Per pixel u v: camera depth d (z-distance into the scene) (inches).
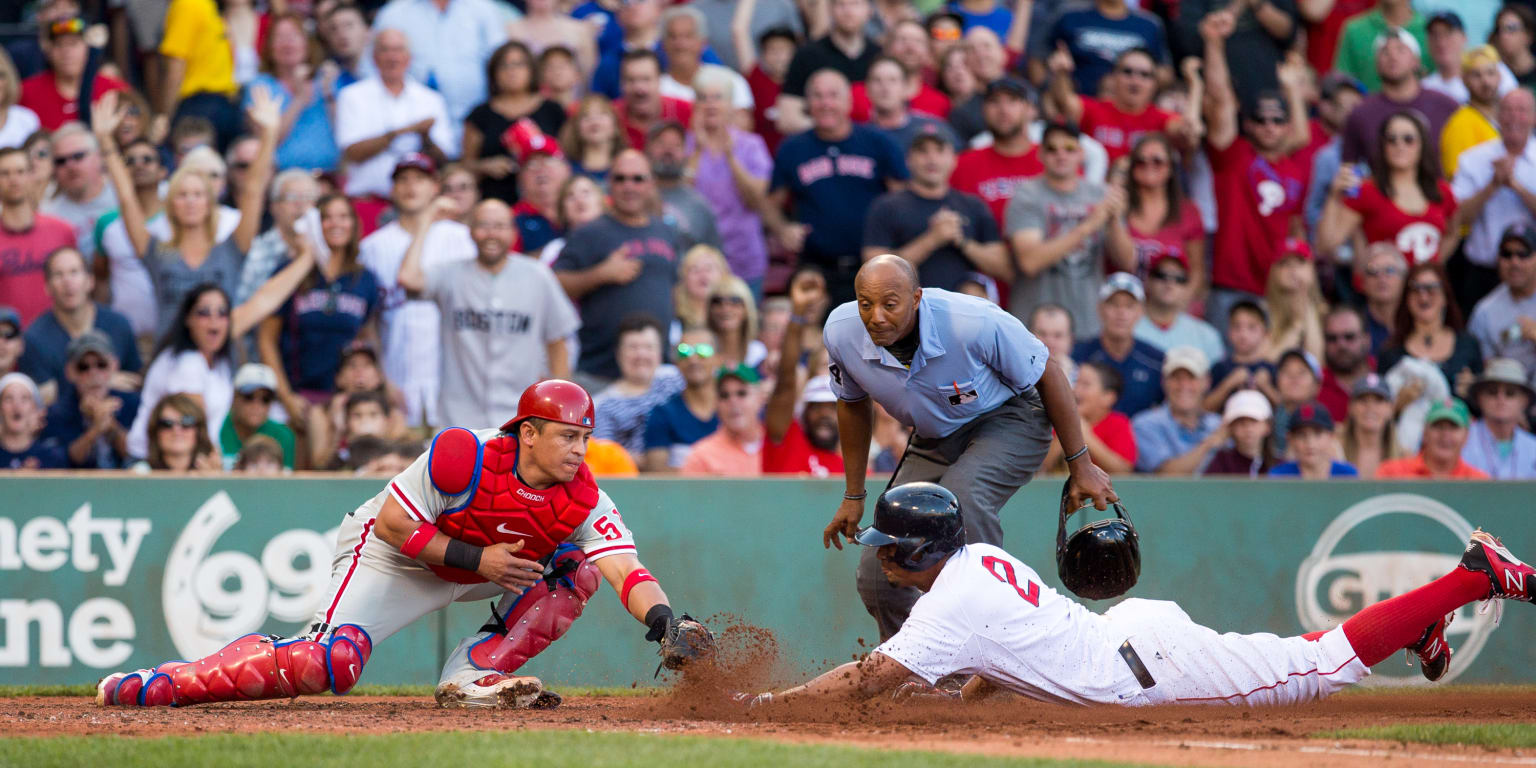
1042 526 994.1
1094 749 470.0
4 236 1173.1
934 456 657.0
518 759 434.6
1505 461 1211.9
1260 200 1341.0
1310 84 1453.0
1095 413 1135.0
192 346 1120.2
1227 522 1015.0
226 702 665.0
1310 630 1016.2
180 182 1181.1
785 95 1373.0
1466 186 1371.8
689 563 961.5
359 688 863.7
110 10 1357.0
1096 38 1430.9
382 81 1310.3
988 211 1253.1
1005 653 537.3
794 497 977.5
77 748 466.9
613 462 1033.5
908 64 1352.1
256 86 1232.8
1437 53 1412.4
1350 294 1346.0
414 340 1163.3
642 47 1385.3
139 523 930.1
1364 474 1187.9
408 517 591.2
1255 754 460.1
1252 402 1133.1
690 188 1264.8
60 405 1120.8
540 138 1259.8
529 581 602.5
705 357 1113.4
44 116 1295.5
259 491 944.3
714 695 607.5
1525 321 1293.1
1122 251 1270.9
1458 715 618.2
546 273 1166.3
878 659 540.4
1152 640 555.8
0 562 916.0
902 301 581.6
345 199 1171.3
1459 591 575.2
